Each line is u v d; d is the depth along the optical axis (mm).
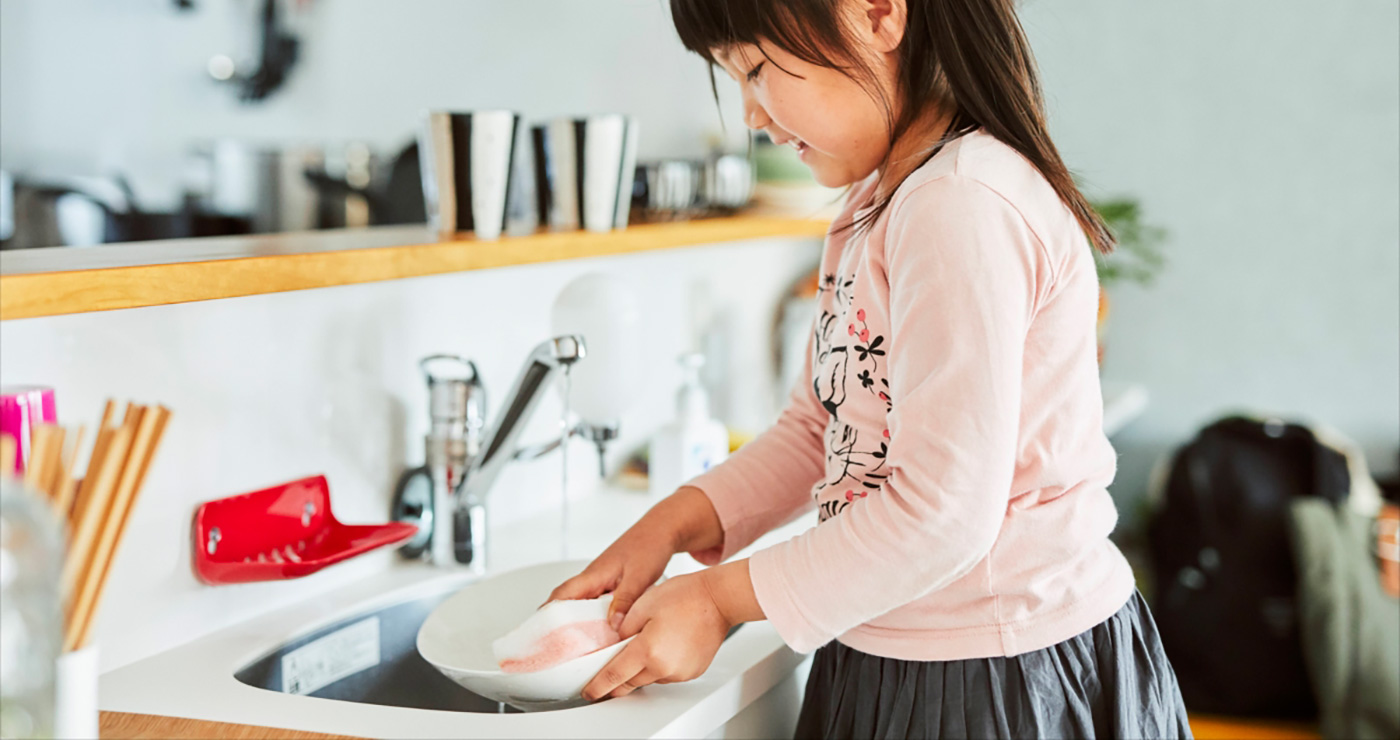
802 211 1716
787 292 1928
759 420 1860
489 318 1246
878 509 763
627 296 1184
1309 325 2947
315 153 1503
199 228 1483
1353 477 2680
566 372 1118
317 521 1037
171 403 904
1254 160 2939
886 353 828
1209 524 2631
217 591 950
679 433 1312
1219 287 3020
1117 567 873
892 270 785
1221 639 2529
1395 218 2826
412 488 1124
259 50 1529
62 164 1350
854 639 864
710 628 803
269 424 992
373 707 787
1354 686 2232
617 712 780
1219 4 2914
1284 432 2703
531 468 1322
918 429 741
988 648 812
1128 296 3107
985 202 752
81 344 832
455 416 1092
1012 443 744
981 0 814
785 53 813
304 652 958
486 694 832
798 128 848
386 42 1541
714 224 1516
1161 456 3133
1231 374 3041
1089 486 850
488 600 982
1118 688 831
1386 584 2285
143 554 889
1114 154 3072
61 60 1342
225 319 945
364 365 1089
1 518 595
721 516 991
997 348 735
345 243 1119
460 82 1551
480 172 1153
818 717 922
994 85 810
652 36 1769
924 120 849
